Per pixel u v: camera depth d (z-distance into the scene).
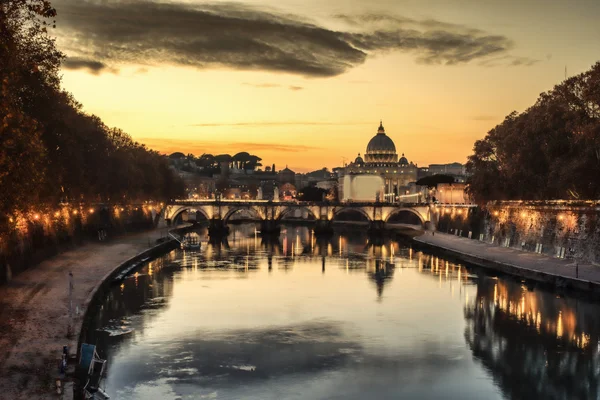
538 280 107.19
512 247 148.62
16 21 57.97
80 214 148.75
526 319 83.62
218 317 84.38
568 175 111.94
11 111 54.69
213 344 71.56
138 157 197.25
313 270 132.38
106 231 170.75
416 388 58.81
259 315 86.12
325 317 85.50
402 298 99.25
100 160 137.62
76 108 127.69
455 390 58.50
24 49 65.31
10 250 92.62
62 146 95.94
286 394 56.88
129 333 75.56
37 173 62.34
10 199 58.53
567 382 60.56
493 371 63.31
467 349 70.50
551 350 70.06
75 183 113.25
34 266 105.56
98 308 86.12
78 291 84.19
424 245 174.62
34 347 58.03
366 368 64.00
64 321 67.50
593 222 113.75
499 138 157.00
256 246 190.38
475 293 102.50
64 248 131.38
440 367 64.56
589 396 57.09
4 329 63.97
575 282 97.56
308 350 69.81
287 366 64.25
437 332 77.69
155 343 71.50
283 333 76.81
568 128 116.12
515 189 145.50
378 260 151.25
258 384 59.12
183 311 87.81
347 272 129.38
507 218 154.12
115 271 107.56
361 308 91.56
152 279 116.25
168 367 63.28
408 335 76.38
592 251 112.94
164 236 187.12
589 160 110.56
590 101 109.56
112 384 58.34
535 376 62.00
